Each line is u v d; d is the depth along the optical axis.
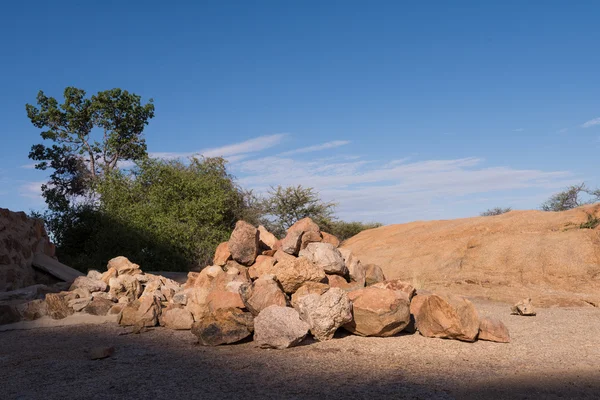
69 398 4.66
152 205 20.23
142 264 18.47
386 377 5.04
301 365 5.57
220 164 24.67
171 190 20.72
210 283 8.63
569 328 7.75
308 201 24.06
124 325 8.59
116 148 31.94
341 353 6.12
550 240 12.56
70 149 31.97
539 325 8.06
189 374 5.32
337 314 6.76
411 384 4.77
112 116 31.78
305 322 6.75
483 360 5.76
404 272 13.91
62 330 8.42
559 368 5.37
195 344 6.93
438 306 6.88
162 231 19.12
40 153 31.62
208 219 20.88
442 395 4.41
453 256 13.67
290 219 24.34
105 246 18.80
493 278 12.23
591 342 6.74
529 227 13.40
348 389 4.64
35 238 12.91
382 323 6.86
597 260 11.48
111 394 4.72
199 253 19.34
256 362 5.75
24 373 5.65
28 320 8.81
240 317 7.04
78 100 31.66
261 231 10.01
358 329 7.04
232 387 4.80
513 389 4.59
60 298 9.21
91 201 21.17
